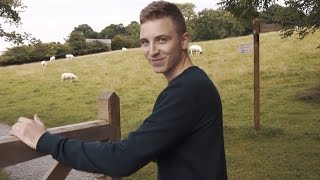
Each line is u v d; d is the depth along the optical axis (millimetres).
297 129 10383
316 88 15594
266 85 17734
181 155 1640
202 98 1647
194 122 1632
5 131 13031
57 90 22219
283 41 27484
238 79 19719
